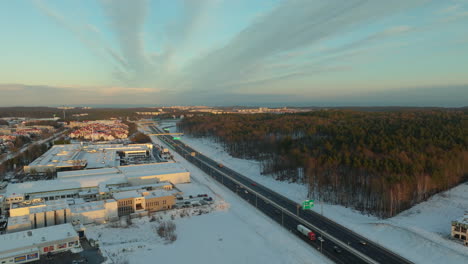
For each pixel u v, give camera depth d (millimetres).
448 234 99500
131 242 98938
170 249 94625
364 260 87375
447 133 185000
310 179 153750
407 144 164125
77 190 150875
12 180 179250
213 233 107625
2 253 77812
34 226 103812
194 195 153500
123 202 126125
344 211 128500
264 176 191875
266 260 88750
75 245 89375
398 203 121625
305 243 99000
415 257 88625
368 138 184375
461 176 153750
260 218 121938
